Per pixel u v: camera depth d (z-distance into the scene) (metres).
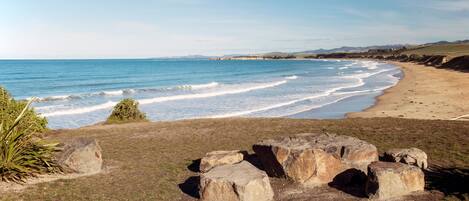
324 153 11.20
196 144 17.66
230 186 9.74
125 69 141.25
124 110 28.16
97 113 37.12
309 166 11.09
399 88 53.91
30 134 12.19
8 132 11.30
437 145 15.46
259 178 9.99
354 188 10.82
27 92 60.34
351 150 11.55
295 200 10.06
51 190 10.55
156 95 53.47
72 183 11.25
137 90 59.62
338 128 20.47
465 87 50.03
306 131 19.98
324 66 167.50
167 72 122.69
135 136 19.98
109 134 20.77
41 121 16.88
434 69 90.56
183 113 37.03
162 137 19.56
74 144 12.80
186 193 10.82
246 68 155.75
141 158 14.84
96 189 10.87
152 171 12.93
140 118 28.70
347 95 49.38
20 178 11.05
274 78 90.12
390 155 12.23
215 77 97.94
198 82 80.88
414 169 10.40
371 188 10.03
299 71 124.75
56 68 143.75
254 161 13.01
